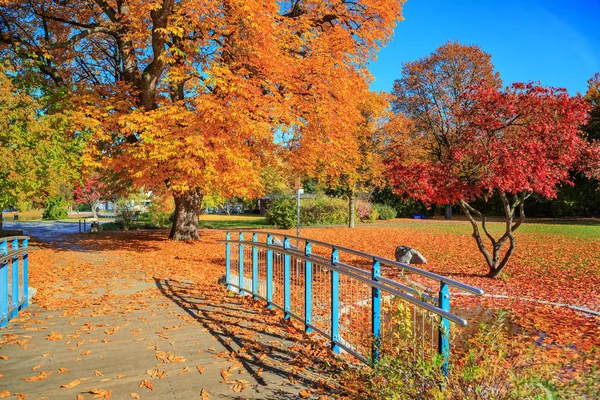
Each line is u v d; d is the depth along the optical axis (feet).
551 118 28.22
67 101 40.19
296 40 40.96
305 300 17.11
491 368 8.68
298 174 56.65
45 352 14.62
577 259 41.63
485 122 28.76
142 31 39.83
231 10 36.29
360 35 44.75
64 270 33.73
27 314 19.94
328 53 41.01
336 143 43.75
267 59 36.32
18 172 33.91
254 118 36.86
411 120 65.36
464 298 26.40
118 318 19.27
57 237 64.44
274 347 15.29
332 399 11.06
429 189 31.09
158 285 27.73
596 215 111.24
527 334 19.03
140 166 40.70
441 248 53.21
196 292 25.43
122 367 13.24
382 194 136.98
